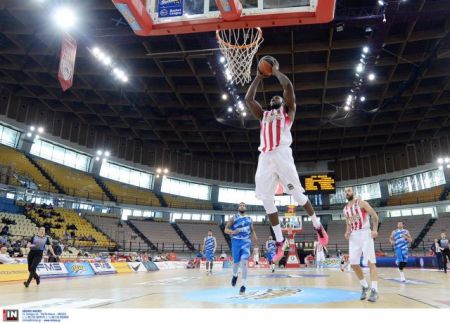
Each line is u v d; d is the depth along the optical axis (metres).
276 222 3.36
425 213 29.39
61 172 26.00
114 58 18.84
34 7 15.18
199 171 35.12
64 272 12.32
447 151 28.62
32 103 24.70
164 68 20.25
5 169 21.00
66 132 27.00
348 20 14.83
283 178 3.21
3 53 18.56
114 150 30.28
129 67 20.11
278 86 21.42
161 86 22.20
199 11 5.67
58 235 21.00
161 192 32.88
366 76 19.69
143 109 25.22
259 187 3.31
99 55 17.83
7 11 15.80
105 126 28.91
